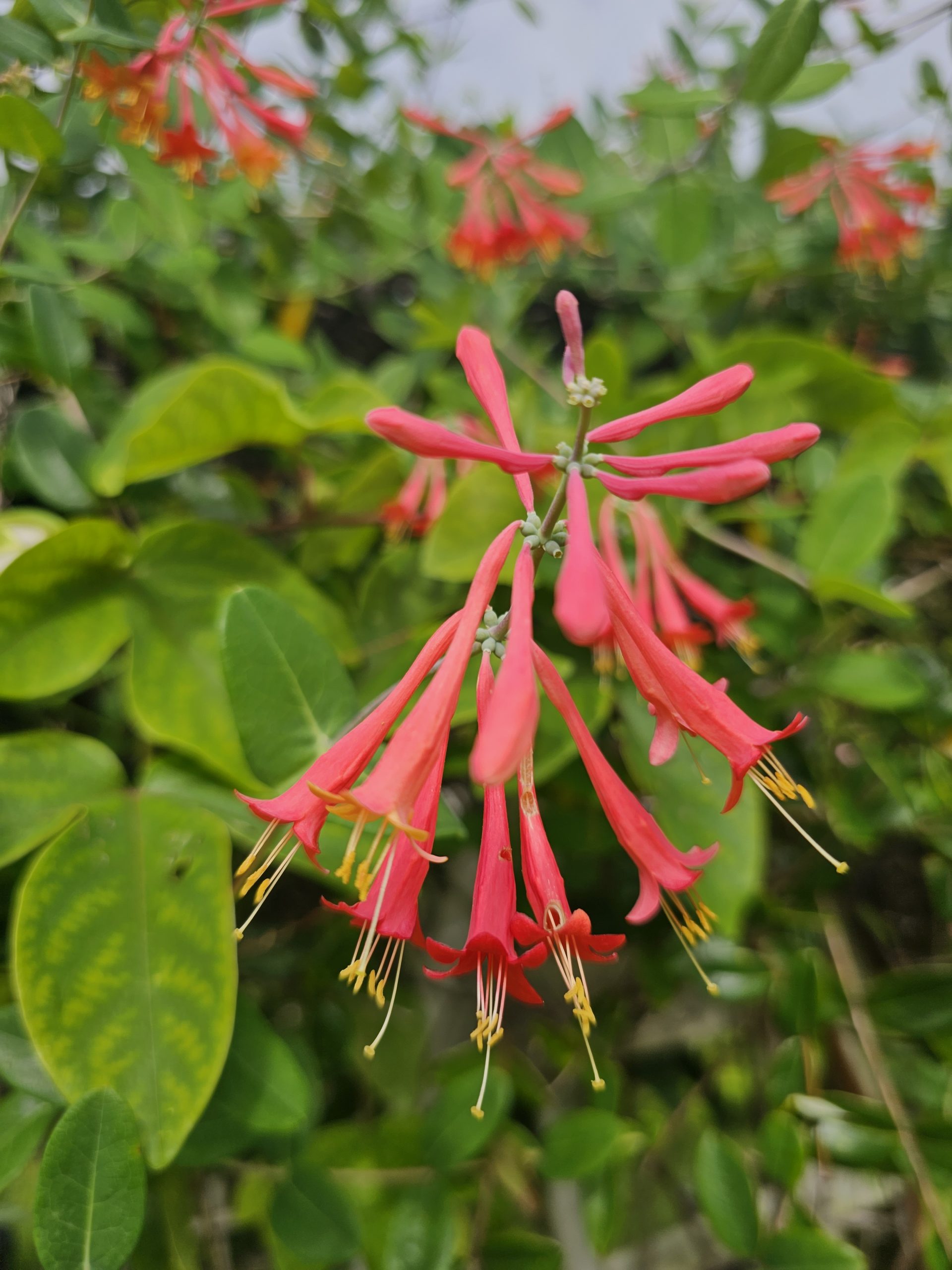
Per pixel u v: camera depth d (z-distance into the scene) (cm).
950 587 44
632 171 45
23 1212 26
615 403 31
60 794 23
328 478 36
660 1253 35
